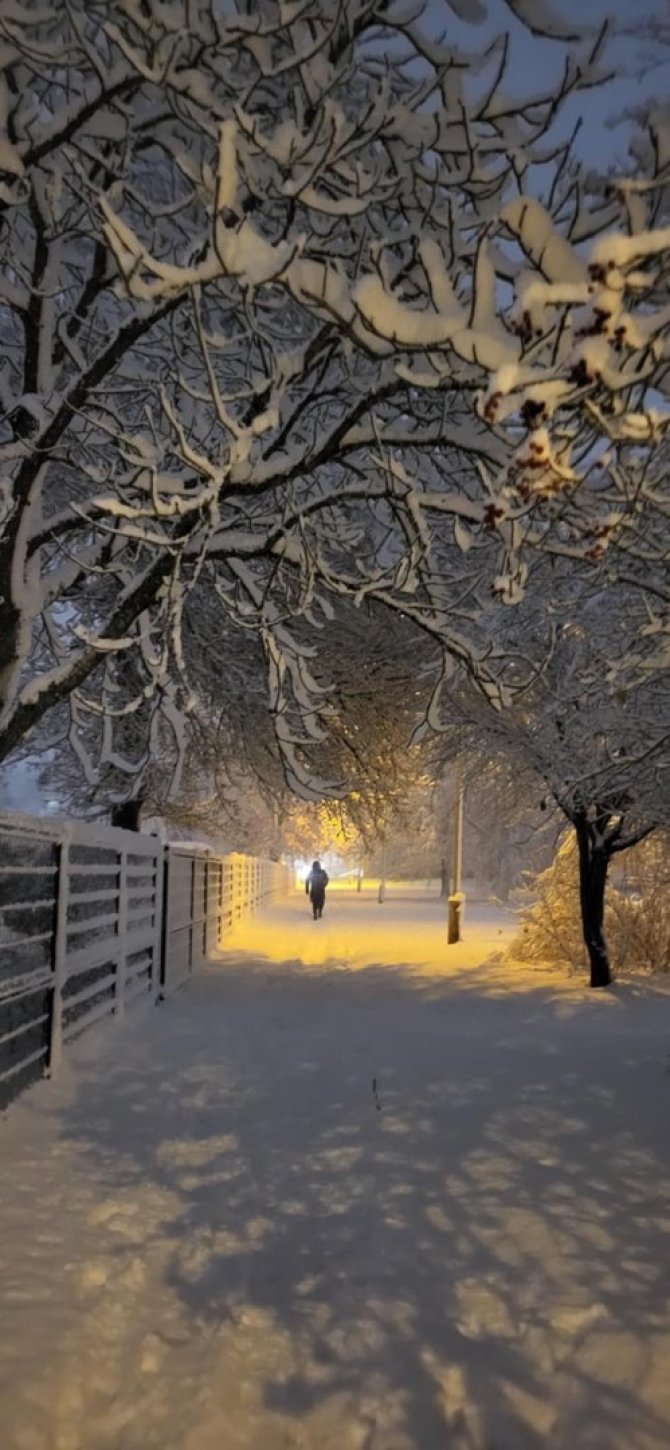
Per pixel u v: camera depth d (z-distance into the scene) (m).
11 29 5.70
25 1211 4.92
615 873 18.77
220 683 13.51
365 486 7.09
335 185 6.53
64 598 10.66
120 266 4.47
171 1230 4.76
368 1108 7.04
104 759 9.40
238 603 7.29
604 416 4.20
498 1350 3.66
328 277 4.60
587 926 14.71
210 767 16.69
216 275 4.53
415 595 8.59
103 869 9.09
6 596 7.35
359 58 6.83
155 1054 8.80
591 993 13.97
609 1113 6.82
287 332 7.71
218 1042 9.58
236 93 6.64
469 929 27.66
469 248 5.98
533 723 13.67
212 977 15.32
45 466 7.48
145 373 8.44
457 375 5.24
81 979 8.62
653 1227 4.76
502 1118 6.71
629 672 7.96
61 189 7.52
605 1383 3.45
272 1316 3.91
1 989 6.10
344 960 18.61
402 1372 3.52
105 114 6.66
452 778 23.30
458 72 6.21
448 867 47.06
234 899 24.12
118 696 14.41
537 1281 4.20
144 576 7.37
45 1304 3.93
